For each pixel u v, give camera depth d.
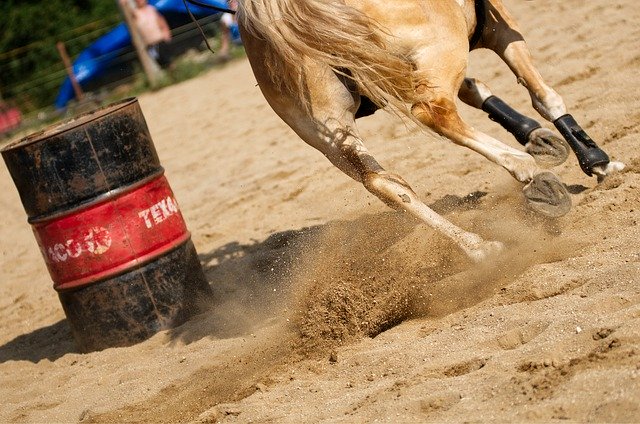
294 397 6.41
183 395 7.10
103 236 8.99
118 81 28.89
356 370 6.49
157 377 7.66
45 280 12.62
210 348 7.98
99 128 8.93
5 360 9.77
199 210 13.45
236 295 9.40
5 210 17.61
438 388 5.63
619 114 10.71
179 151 17.67
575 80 13.25
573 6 18.30
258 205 12.56
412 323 7.15
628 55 13.30
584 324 5.73
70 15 31.45
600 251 7.05
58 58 30.86
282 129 16.91
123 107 9.02
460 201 9.62
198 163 16.36
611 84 12.23
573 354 5.43
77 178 8.93
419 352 6.39
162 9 28.45
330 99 7.22
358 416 5.60
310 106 7.26
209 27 29.03
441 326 6.76
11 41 31.03
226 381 7.16
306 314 7.76
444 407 5.41
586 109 11.52
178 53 28.94
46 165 8.93
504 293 6.85
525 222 8.24
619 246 7.00
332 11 6.85
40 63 30.75
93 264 9.02
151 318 9.10
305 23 6.83
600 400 4.80
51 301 11.59
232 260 10.58
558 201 7.59
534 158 8.30
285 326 7.86
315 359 7.14
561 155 8.70
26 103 30.34
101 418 7.06
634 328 5.37
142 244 9.09
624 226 7.47
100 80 29.50
